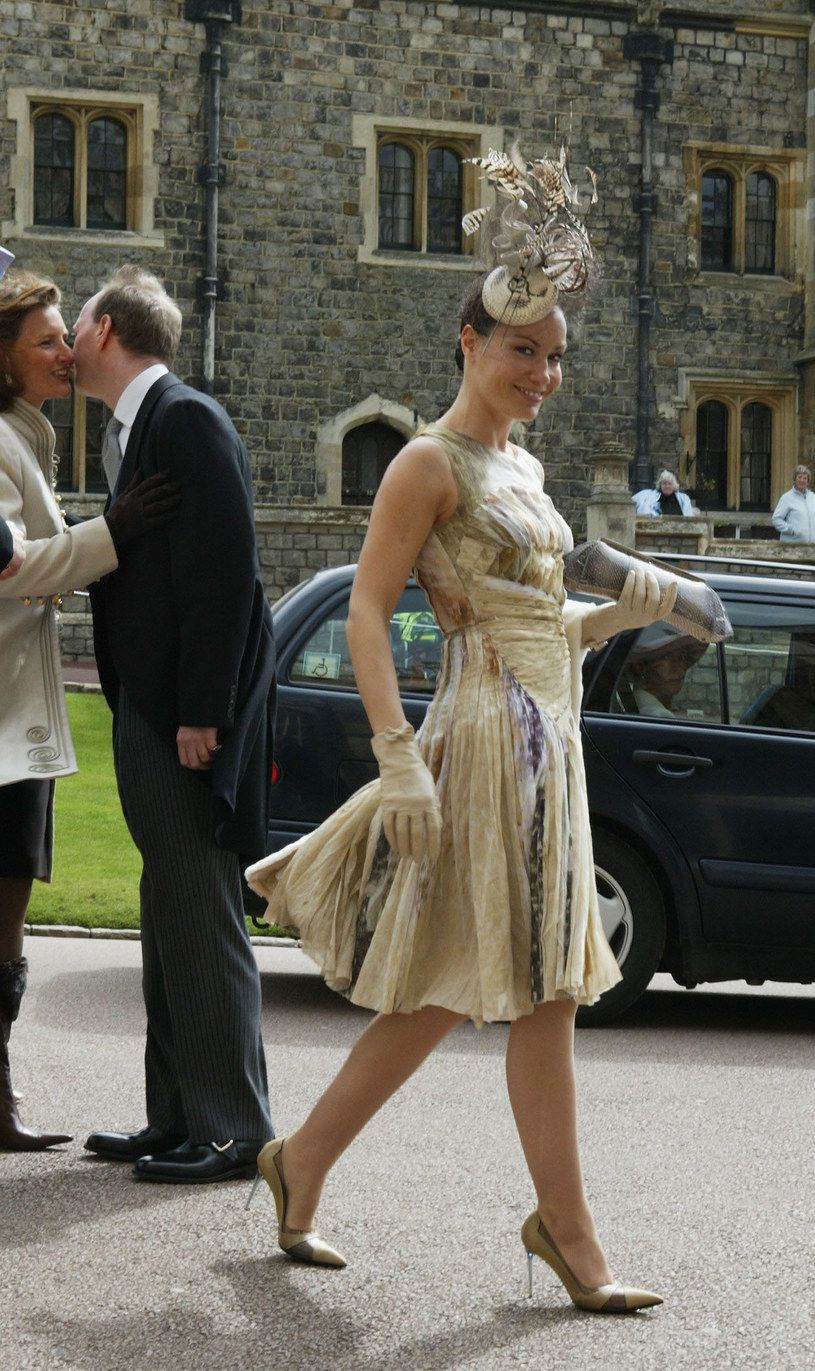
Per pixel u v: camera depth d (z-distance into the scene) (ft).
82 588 13.50
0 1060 13.44
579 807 9.93
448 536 9.90
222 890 12.65
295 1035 18.76
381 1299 9.96
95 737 49.14
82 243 78.38
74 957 24.14
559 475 84.17
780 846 20.48
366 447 82.99
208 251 79.46
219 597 12.26
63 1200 11.89
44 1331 9.32
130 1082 15.78
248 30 79.77
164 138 79.10
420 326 82.17
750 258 87.66
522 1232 10.07
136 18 78.59
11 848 13.28
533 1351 9.15
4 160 77.61
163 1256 10.66
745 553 74.54
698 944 20.51
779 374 86.79
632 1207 12.25
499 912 9.50
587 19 83.92
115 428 13.66
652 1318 9.75
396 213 83.10
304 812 20.52
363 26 81.15
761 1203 12.39
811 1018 22.25
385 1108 15.23
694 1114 15.51
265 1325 9.47
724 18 85.30
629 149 84.64
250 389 80.38
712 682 20.95
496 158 9.89
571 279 9.93
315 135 80.74
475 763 9.66
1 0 77.30
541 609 10.04
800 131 86.89
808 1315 9.85
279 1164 10.54
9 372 13.25
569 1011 9.98
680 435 85.61
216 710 12.20
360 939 9.86
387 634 9.74
